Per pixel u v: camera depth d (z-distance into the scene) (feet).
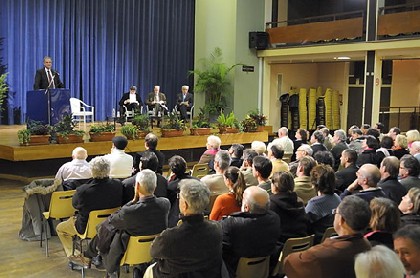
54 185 15.66
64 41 41.16
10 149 24.93
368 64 38.37
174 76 48.88
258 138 36.35
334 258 7.32
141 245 10.93
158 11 47.03
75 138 26.99
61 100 28.63
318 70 50.90
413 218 9.29
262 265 10.12
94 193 12.66
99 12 43.14
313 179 11.70
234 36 45.01
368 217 7.48
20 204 21.11
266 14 46.52
